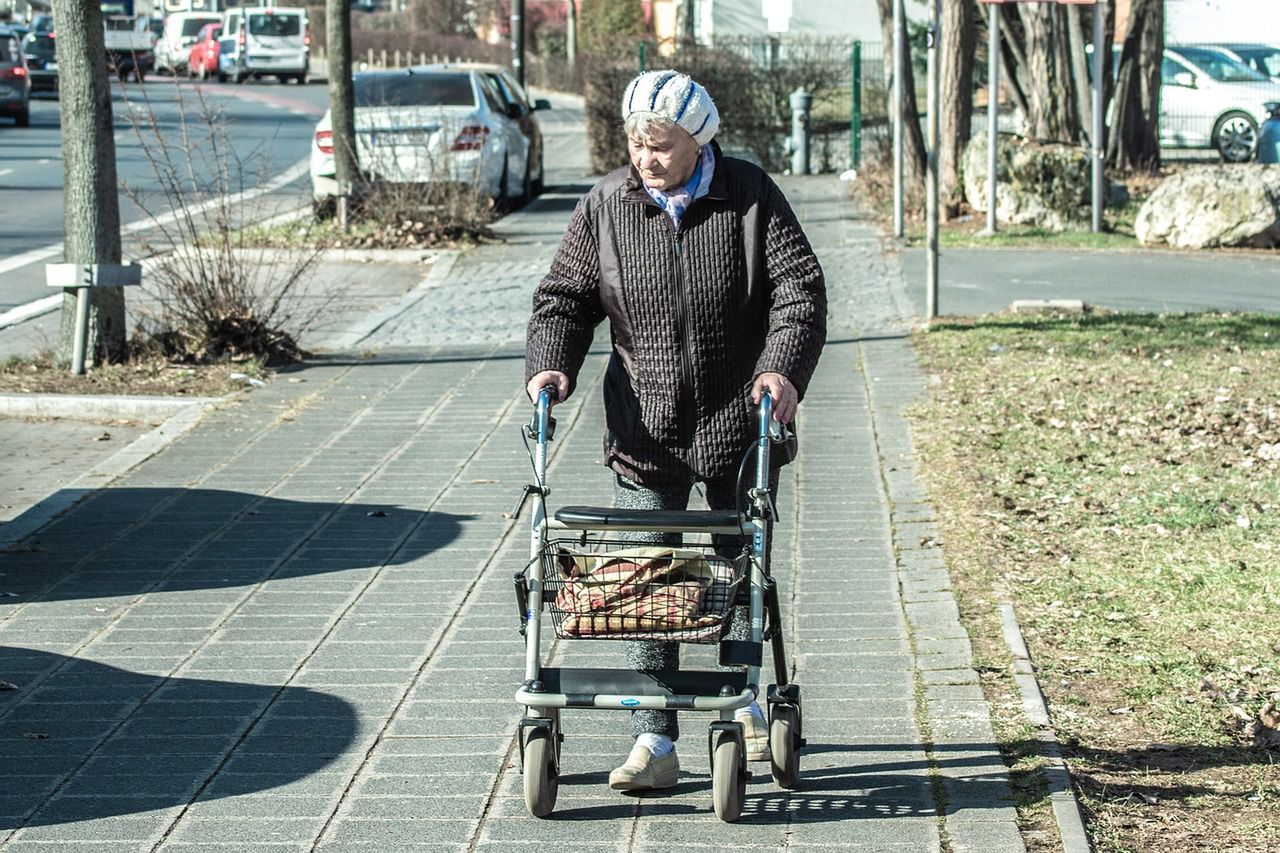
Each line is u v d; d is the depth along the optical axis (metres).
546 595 5.62
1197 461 10.46
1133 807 5.63
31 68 61.56
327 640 7.58
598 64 35.72
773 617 5.65
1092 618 7.61
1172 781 5.84
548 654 7.36
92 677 7.10
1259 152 29.33
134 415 13.21
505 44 84.50
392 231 22.86
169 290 14.95
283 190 30.52
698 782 6.00
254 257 19.95
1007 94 39.50
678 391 5.63
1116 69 35.12
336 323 17.09
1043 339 14.87
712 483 5.76
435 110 24.28
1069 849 5.24
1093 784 5.81
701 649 7.54
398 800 5.84
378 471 10.90
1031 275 19.45
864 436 11.55
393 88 26.42
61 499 10.20
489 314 17.50
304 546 9.16
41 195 29.97
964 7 25.36
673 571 5.42
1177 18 39.62
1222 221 21.62
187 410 12.98
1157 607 7.73
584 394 13.35
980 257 21.03
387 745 6.34
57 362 14.45
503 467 10.96
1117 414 11.80
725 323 5.58
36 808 5.77
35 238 24.58
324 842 5.49
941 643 7.30
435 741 6.38
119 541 9.28
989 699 6.62
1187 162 36.50
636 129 5.38
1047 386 12.81
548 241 23.44
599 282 5.71
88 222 14.09
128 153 36.72
